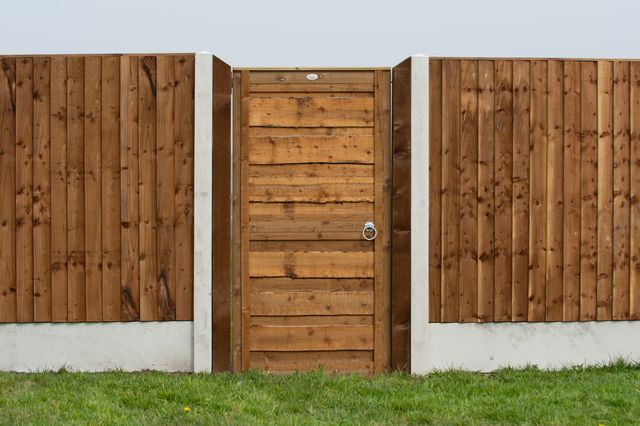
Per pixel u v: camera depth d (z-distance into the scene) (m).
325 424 4.90
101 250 6.43
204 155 6.41
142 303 6.45
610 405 5.38
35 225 6.41
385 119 6.53
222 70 6.44
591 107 6.61
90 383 5.89
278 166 6.48
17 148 6.39
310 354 6.50
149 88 6.43
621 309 6.65
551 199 6.58
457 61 6.52
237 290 6.49
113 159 6.43
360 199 6.51
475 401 5.48
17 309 6.41
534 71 6.57
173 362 6.47
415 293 6.47
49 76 6.40
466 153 6.53
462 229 6.53
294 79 6.49
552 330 6.60
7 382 5.88
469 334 6.53
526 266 6.57
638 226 6.66
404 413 5.27
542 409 5.25
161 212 6.45
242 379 6.11
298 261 6.49
